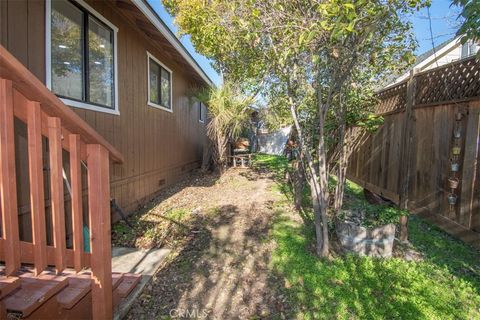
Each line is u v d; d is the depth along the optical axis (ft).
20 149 8.82
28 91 4.61
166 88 23.18
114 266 9.76
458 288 8.06
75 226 5.67
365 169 18.43
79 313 6.15
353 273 8.95
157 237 12.45
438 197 11.40
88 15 12.25
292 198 18.06
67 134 5.42
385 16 7.29
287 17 8.67
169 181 23.57
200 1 18.07
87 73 12.25
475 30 6.02
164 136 22.27
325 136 11.96
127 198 16.02
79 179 5.65
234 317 7.29
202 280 8.93
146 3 13.73
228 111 25.45
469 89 9.86
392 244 10.41
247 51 13.07
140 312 7.52
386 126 15.38
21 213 8.86
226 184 23.80
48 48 10.00
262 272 9.30
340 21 6.83
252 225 13.46
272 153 54.95
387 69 12.35
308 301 7.73
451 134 10.66
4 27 8.46
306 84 10.85
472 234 9.55
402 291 7.98
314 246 11.02
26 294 5.07
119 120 15.01
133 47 16.63
